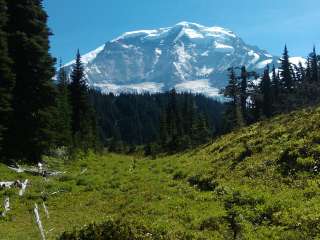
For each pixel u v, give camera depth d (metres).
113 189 30.83
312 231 15.25
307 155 23.23
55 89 47.03
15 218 24.45
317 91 93.12
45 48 46.91
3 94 40.03
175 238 15.59
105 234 15.41
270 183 21.83
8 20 43.66
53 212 25.72
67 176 37.00
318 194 18.61
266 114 101.56
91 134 75.94
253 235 15.83
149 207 22.28
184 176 29.94
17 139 43.25
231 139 38.19
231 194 21.31
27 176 35.91
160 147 87.50
